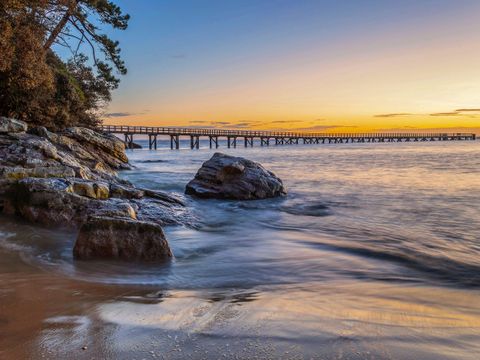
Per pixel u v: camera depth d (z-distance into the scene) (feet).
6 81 59.36
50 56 85.92
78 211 25.91
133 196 32.96
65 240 22.80
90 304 12.86
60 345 9.28
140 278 17.16
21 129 44.52
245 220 33.32
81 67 99.35
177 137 215.31
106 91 98.32
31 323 10.81
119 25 76.28
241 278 17.63
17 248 20.85
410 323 11.31
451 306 13.88
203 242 25.04
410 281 17.65
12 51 55.11
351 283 17.04
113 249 19.48
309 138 348.79
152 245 19.81
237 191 42.78
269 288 15.98
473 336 10.36
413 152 186.19
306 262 20.57
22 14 57.88
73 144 61.05
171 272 18.28
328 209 39.04
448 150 212.64
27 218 26.40
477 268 19.89
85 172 39.68
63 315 11.59
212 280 17.24
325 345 9.41
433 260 21.31
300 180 66.39
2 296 13.37
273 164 107.76
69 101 77.05
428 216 35.42
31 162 35.29
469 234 28.09
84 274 17.20
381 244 25.03
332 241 25.89
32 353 8.83
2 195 29.81
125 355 8.75
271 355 8.83
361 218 34.63
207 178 44.50
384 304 13.50
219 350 9.06
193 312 12.09
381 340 9.81
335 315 11.85
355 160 125.18
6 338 9.71
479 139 586.86
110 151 75.77
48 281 15.70
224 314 11.86
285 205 40.73
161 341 9.56
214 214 35.27
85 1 70.95
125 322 10.96
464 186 57.62
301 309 12.48
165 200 35.17
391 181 64.64
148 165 97.96
